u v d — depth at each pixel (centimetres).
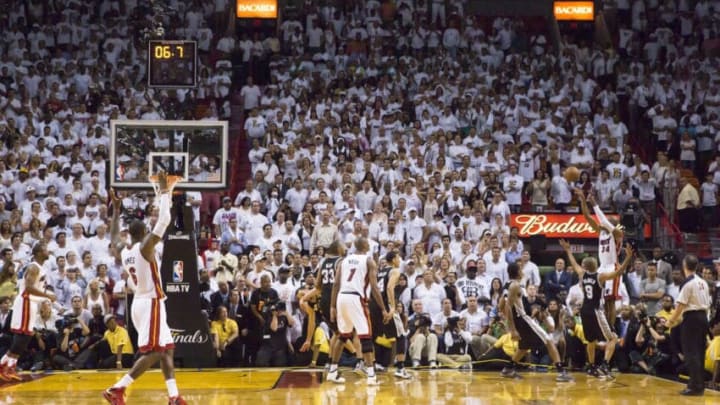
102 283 2316
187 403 1512
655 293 2423
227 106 3544
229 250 2592
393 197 2869
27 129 3156
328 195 2877
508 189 3025
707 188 3128
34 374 2042
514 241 2598
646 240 2956
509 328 1938
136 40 3834
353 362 2212
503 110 3512
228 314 2266
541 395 1645
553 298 2317
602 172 3042
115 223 1625
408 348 2227
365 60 3875
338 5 4303
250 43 3953
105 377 1959
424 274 2352
